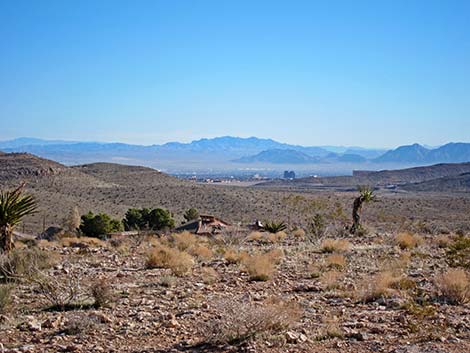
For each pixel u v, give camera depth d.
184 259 20.31
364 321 11.32
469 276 15.30
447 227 50.56
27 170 120.88
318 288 15.55
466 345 9.45
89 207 92.62
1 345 9.60
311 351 9.24
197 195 118.25
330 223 40.97
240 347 9.49
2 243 21.31
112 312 12.41
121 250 26.56
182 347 9.60
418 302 13.22
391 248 27.42
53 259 20.36
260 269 17.78
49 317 11.70
